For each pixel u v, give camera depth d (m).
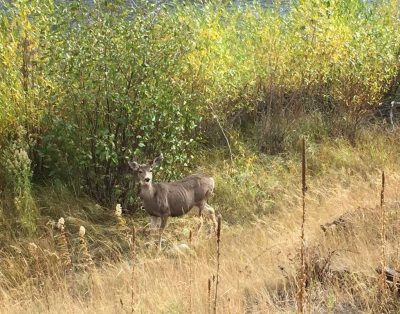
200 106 13.30
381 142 13.90
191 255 8.66
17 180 11.50
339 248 8.05
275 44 15.44
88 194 12.14
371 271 6.98
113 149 11.73
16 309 8.23
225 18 16.39
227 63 14.77
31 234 10.70
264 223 11.18
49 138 11.95
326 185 12.45
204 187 11.35
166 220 10.84
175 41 12.09
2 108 12.13
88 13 11.97
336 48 15.15
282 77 15.27
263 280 7.46
